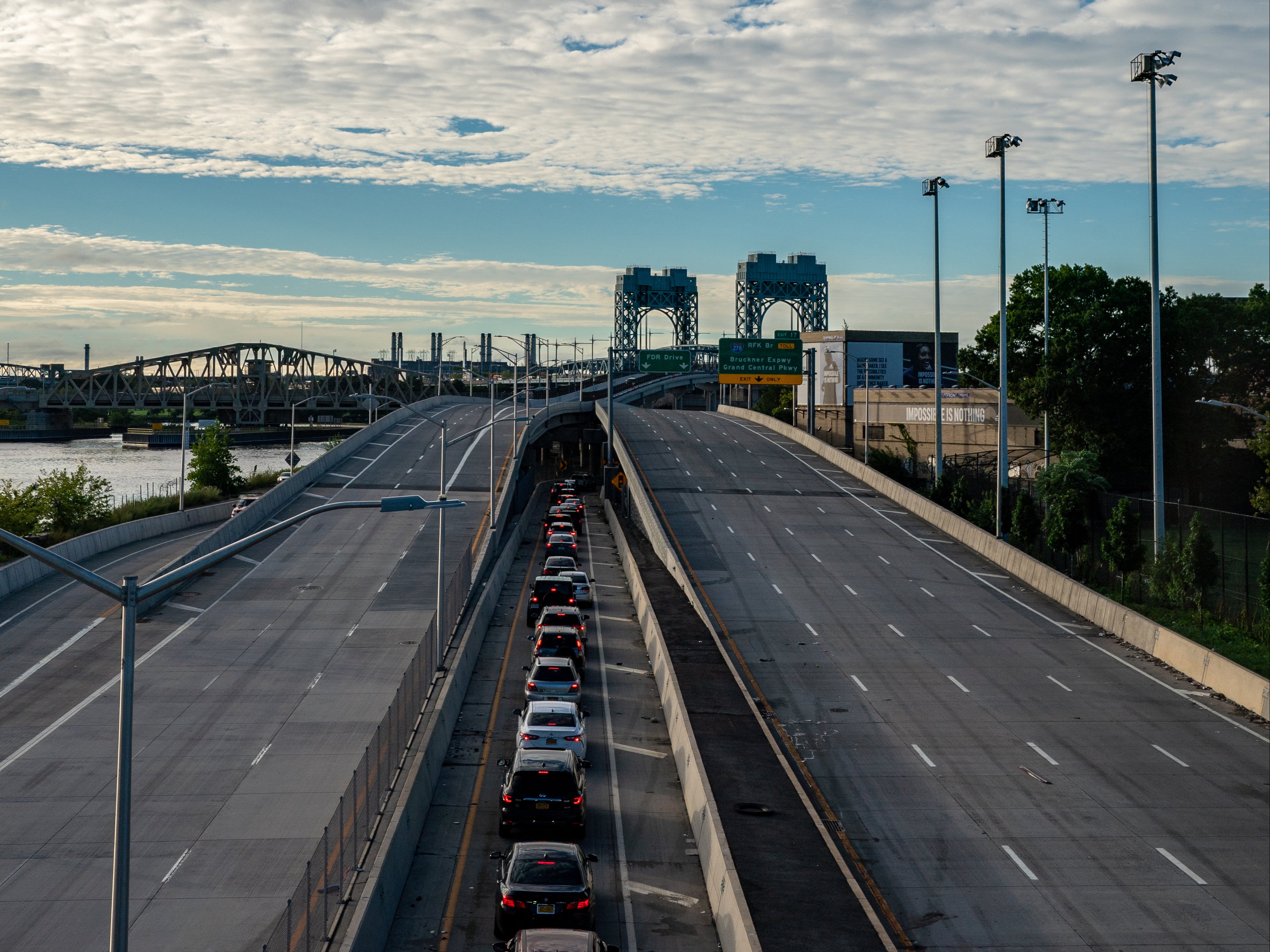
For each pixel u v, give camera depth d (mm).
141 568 60000
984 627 47000
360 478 89125
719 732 31422
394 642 45281
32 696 37500
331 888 20906
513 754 32125
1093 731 33625
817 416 144875
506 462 98562
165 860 24406
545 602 50938
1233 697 36938
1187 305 87750
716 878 22391
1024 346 93938
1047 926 21234
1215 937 20875
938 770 30125
